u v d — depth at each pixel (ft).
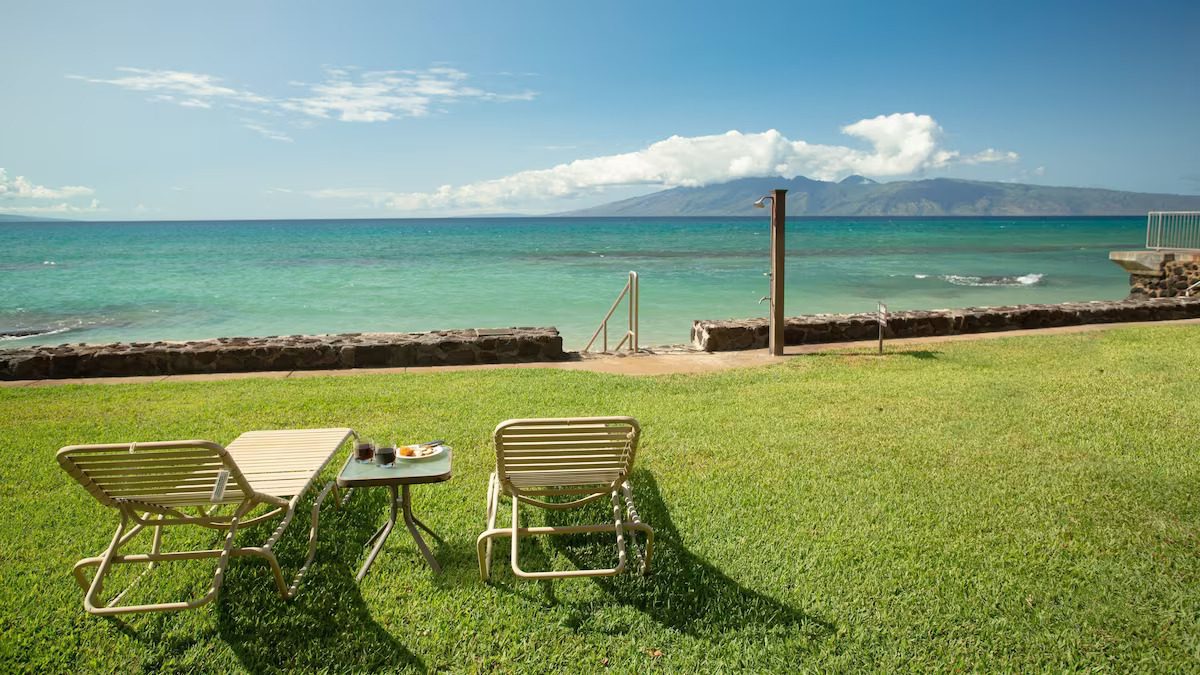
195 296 74.64
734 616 10.07
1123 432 18.38
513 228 428.97
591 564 11.72
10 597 10.61
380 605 10.43
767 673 8.86
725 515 13.46
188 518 10.70
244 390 24.48
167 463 9.57
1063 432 18.51
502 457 10.90
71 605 10.38
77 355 27.58
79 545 12.35
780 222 30.30
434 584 11.04
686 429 19.17
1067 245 180.96
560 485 11.55
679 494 14.52
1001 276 96.17
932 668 8.91
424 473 11.16
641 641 9.56
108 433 19.16
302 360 29.14
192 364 28.50
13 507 14.08
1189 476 15.17
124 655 9.28
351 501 14.07
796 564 11.52
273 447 13.46
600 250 169.78
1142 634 9.53
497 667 9.07
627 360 30.45
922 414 20.44
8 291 80.38
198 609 10.25
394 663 9.14
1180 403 21.21
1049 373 26.13
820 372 26.91
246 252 166.91
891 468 15.96
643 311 63.05
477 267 116.16
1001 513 13.39
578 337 49.49
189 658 9.18
